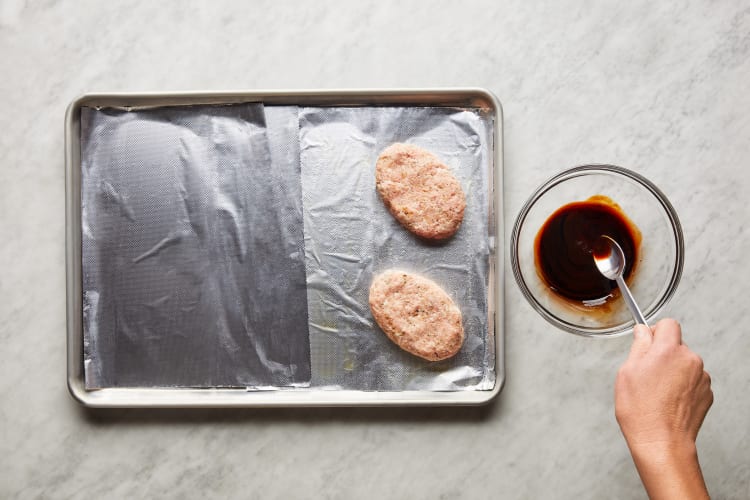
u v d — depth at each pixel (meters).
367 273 0.96
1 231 0.98
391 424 0.98
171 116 0.97
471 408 0.98
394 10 0.99
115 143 0.97
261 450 0.98
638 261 0.92
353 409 0.98
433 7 0.99
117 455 0.98
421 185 0.96
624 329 0.91
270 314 0.96
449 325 0.95
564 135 0.99
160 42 0.99
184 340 0.97
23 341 0.98
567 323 0.93
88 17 0.99
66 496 0.98
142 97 0.95
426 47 0.99
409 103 0.97
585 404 0.98
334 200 0.97
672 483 0.82
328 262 0.97
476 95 0.95
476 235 0.96
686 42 0.99
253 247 0.97
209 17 0.99
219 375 0.96
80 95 0.95
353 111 0.97
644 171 0.99
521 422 0.98
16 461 0.98
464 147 0.97
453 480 0.98
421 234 0.96
